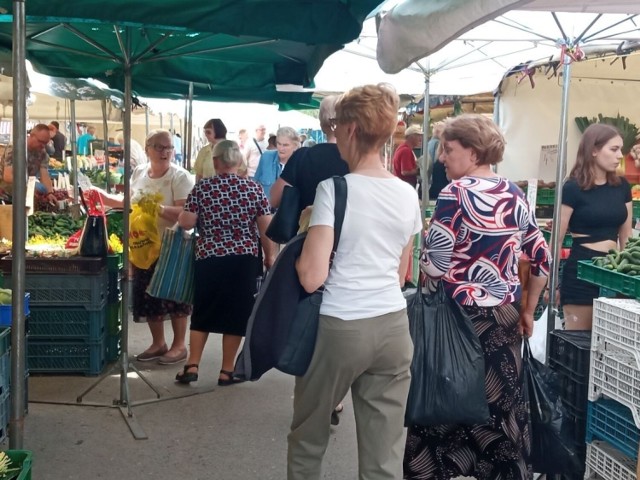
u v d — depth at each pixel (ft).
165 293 16.42
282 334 8.50
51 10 11.00
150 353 18.63
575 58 14.19
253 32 11.64
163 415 14.64
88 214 17.42
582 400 10.79
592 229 13.52
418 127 35.04
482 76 26.37
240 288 16.11
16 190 9.63
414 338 9.83
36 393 15.72
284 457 12.75
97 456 12.55
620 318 9.64
